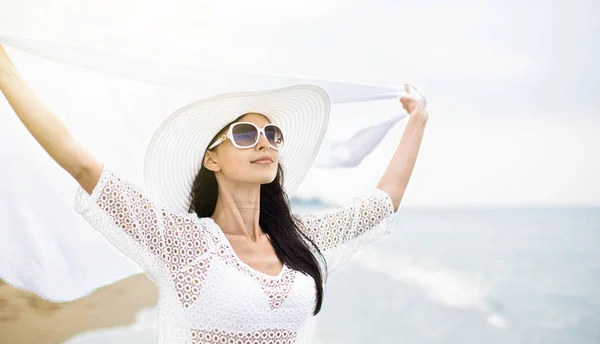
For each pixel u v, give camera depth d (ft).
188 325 7.88
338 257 9.37
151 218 7.93
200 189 9.20
